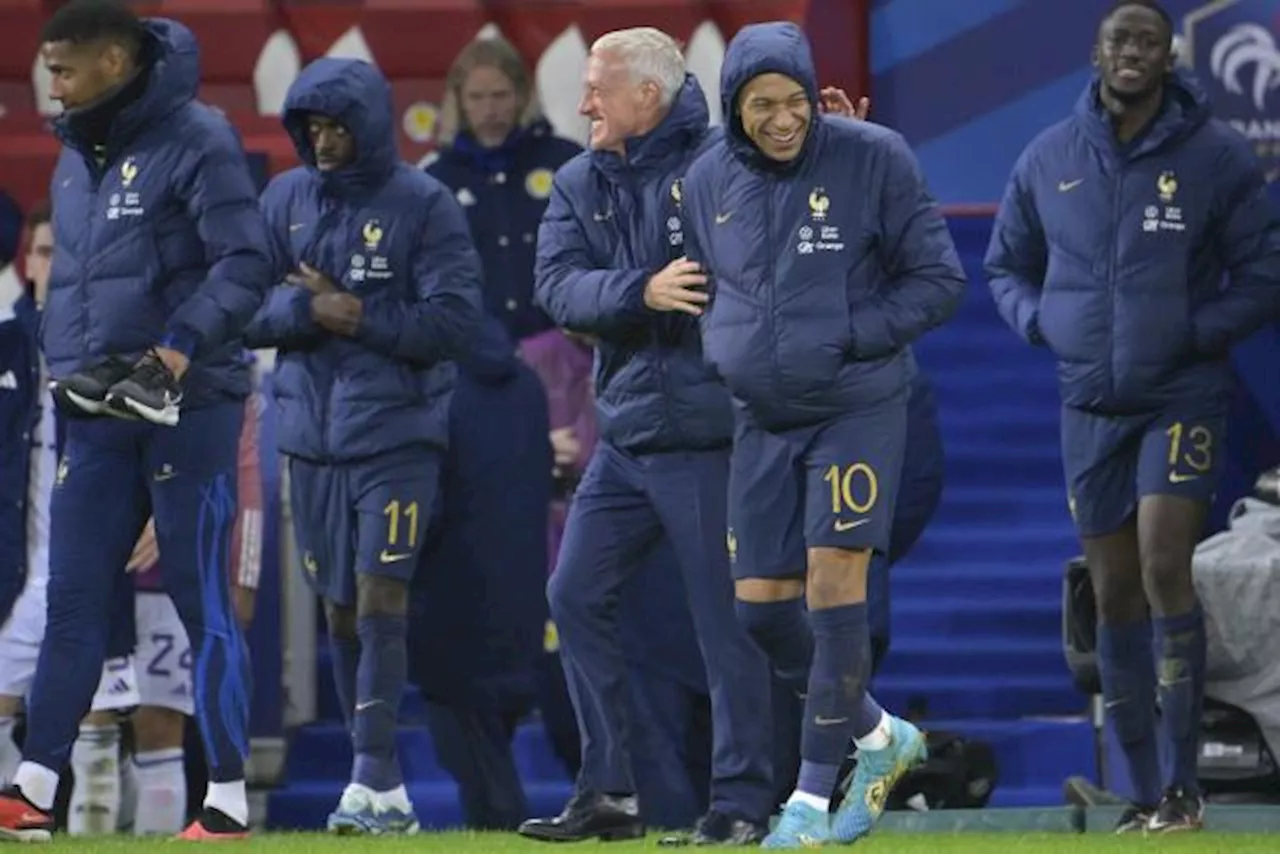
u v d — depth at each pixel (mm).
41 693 30344
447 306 35219
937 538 48000
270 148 48844
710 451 30031
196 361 30688
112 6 30766
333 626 36531
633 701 38125
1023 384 50125
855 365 27781
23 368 38250
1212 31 49406
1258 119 49281
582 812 30516
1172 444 34938
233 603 32031
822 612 27938
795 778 34812
